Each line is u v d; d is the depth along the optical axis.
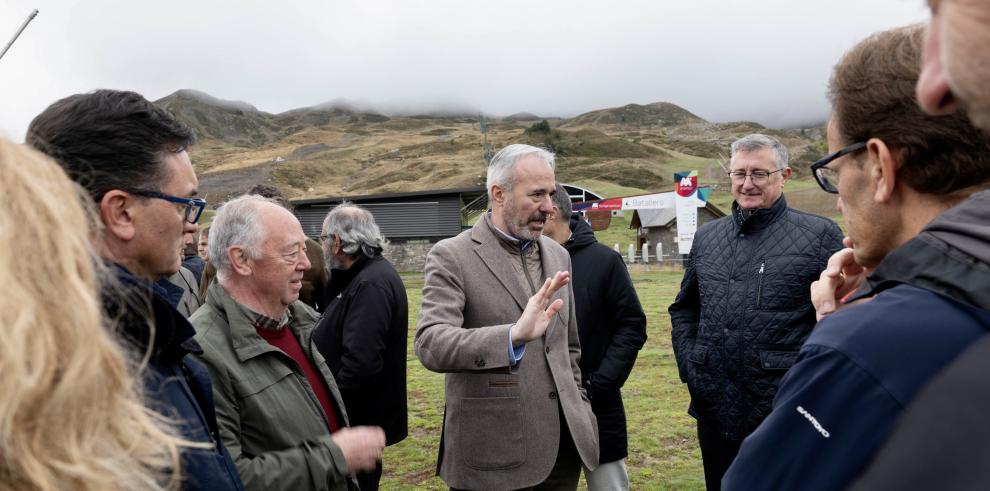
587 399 3.02
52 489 0.59
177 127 1.44
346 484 2.09
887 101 1.10
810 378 0.92
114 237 1.36
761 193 3.04
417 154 154.88
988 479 0.54
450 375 2.79
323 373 2.43
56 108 1.35
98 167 1.33
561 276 2.36
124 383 0.69
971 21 0.52
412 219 30.25
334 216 3.43
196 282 3.88
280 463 1.89
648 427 5.91
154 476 0.78
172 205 1.42
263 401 2.02
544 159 2.79
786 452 0.93
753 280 2.99
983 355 0.59
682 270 25.14
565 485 2.88
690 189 25.42
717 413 3.08
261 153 170.75
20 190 0.63
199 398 1.49
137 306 1.17
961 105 0.60
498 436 2.63
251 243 2.20
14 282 0.59
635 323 3.47
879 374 0.83
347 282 3.45
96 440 0.65
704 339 3.16
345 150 163.12
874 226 1.18
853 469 0.84
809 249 2.90
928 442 0.57
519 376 2.68
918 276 0.85
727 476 1.08
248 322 2.10
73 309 0.62
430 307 2.67
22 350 0.57
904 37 1.12
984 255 0.78
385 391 3.33
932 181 1.07
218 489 1.30
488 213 2.91
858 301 1.01
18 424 0.58
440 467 2.89
